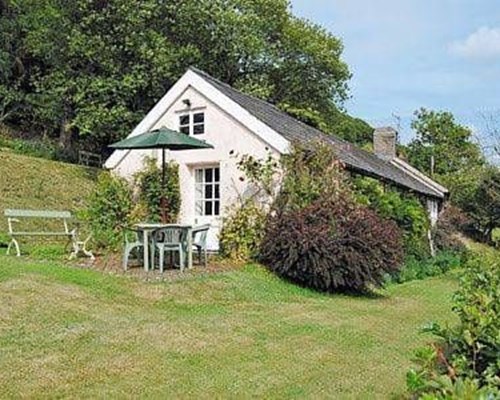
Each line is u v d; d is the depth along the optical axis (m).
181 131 17.08
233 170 15.80
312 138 17.08
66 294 9.38
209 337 7.82
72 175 25.81
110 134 29.16
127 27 28.09
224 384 6.04
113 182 17.20
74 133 32.69
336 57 36.03
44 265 11.60
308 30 35.38
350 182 16.33
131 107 29.44
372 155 26.75
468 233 32.22
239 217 14.59
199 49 30.06
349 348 7.79
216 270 12.61
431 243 24.61
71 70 29.34
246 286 11.58
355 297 12.54
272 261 13.04
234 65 32.53
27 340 7.07
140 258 13.43
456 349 4.35
